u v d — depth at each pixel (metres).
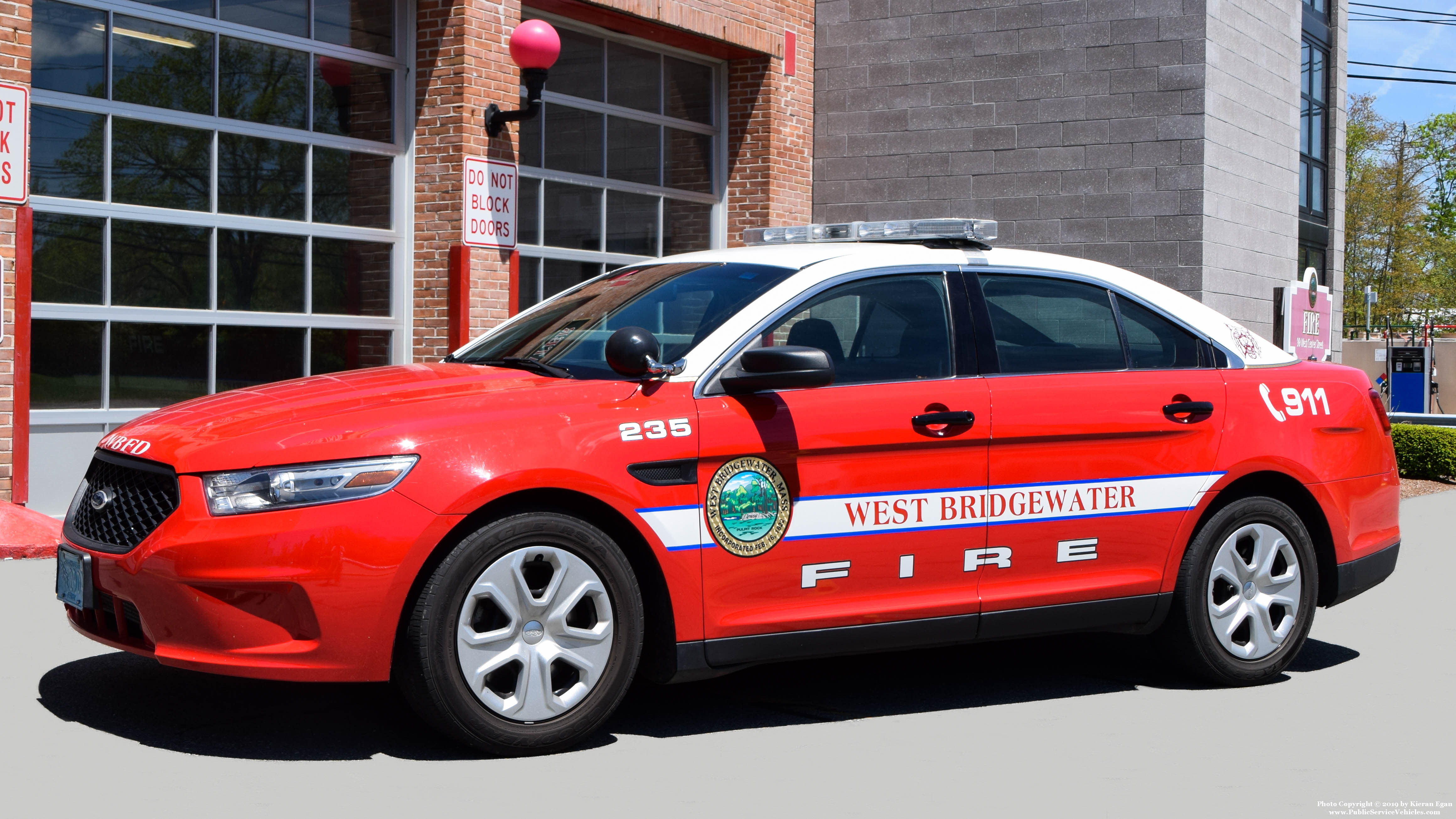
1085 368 5.48
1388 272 57.38
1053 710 5.30
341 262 11.89
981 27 16.31
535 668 4.43
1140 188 15.50
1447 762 4.66
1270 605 5.78
